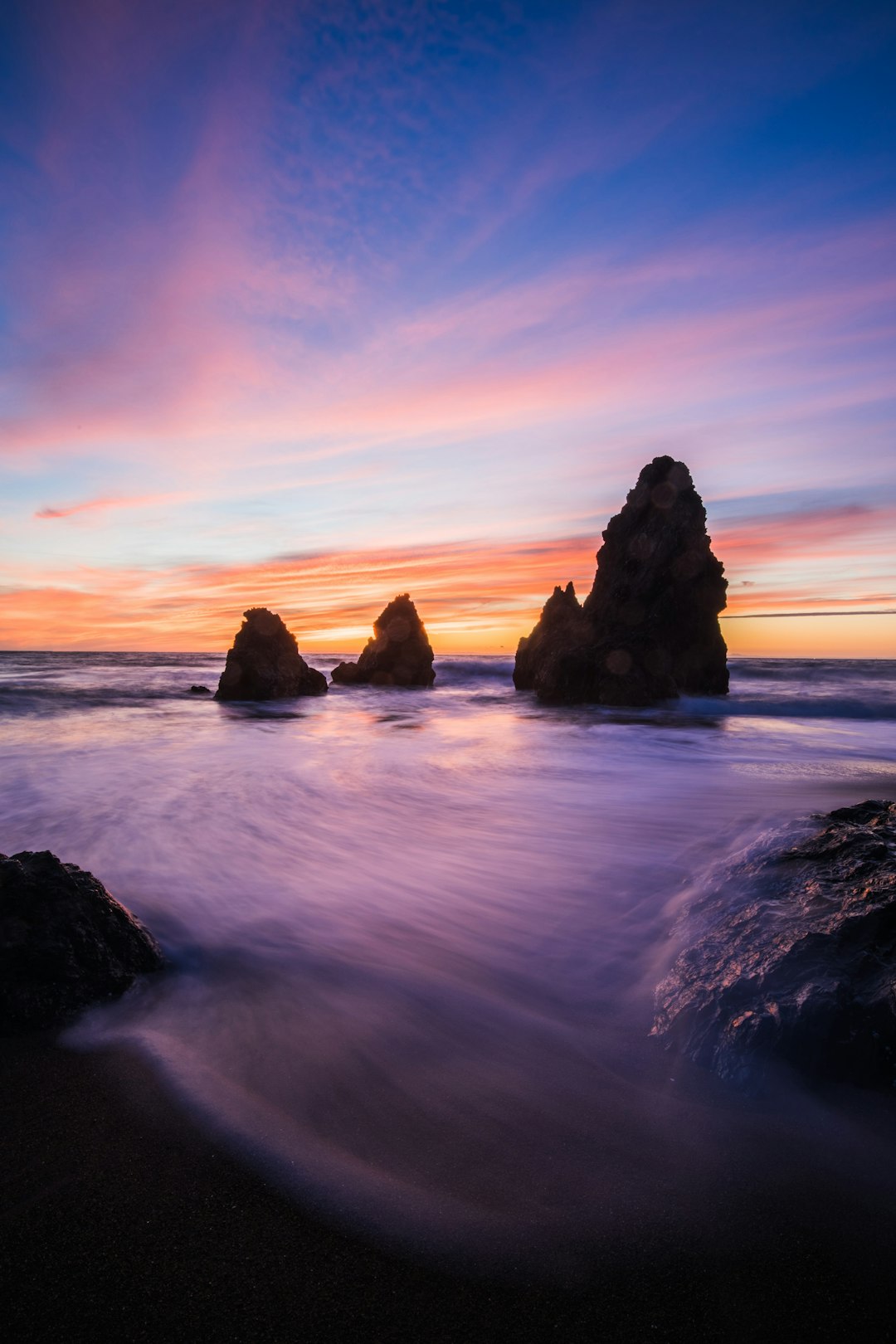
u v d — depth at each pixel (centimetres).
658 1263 211
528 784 1011
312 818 801
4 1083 307
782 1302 196
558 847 659
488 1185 243
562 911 493
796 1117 270
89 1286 204
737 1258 211
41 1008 358
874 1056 277
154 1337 188
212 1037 344
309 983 400
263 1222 229
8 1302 198
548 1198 237
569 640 2703
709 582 2439
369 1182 245
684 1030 323
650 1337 188
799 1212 228
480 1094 295
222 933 471
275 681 2664
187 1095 296
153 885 568
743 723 1950
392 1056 325
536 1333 190
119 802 886
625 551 2492
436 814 817
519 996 379
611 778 1055
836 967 309
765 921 364
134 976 402
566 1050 326
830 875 383
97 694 2620
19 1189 242
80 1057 328
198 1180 247
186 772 1116
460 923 480
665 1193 237
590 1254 214
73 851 668
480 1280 207
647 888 520
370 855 651
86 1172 251
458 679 3981
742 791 927
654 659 2394
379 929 474
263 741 1534
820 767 1158
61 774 1093
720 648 2523
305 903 525
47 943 382
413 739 1580
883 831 418
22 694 2552
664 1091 292
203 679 3538
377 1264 213
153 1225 227
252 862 630
